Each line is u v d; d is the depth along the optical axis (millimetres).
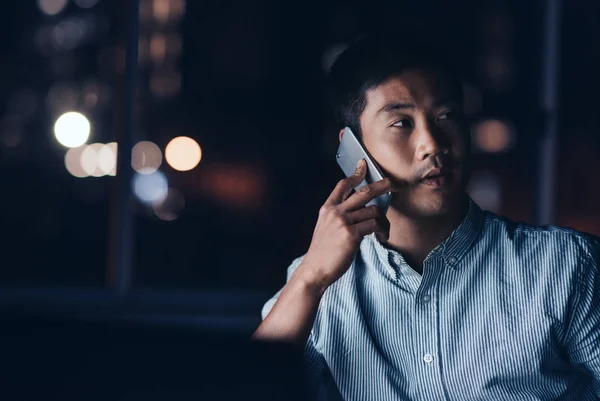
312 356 1240
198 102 4125
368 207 1149
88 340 544
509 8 3998
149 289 3865
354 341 1220
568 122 3988
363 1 4086
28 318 557
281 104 4156
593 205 3996
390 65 1181
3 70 4246
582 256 1198
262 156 4160
